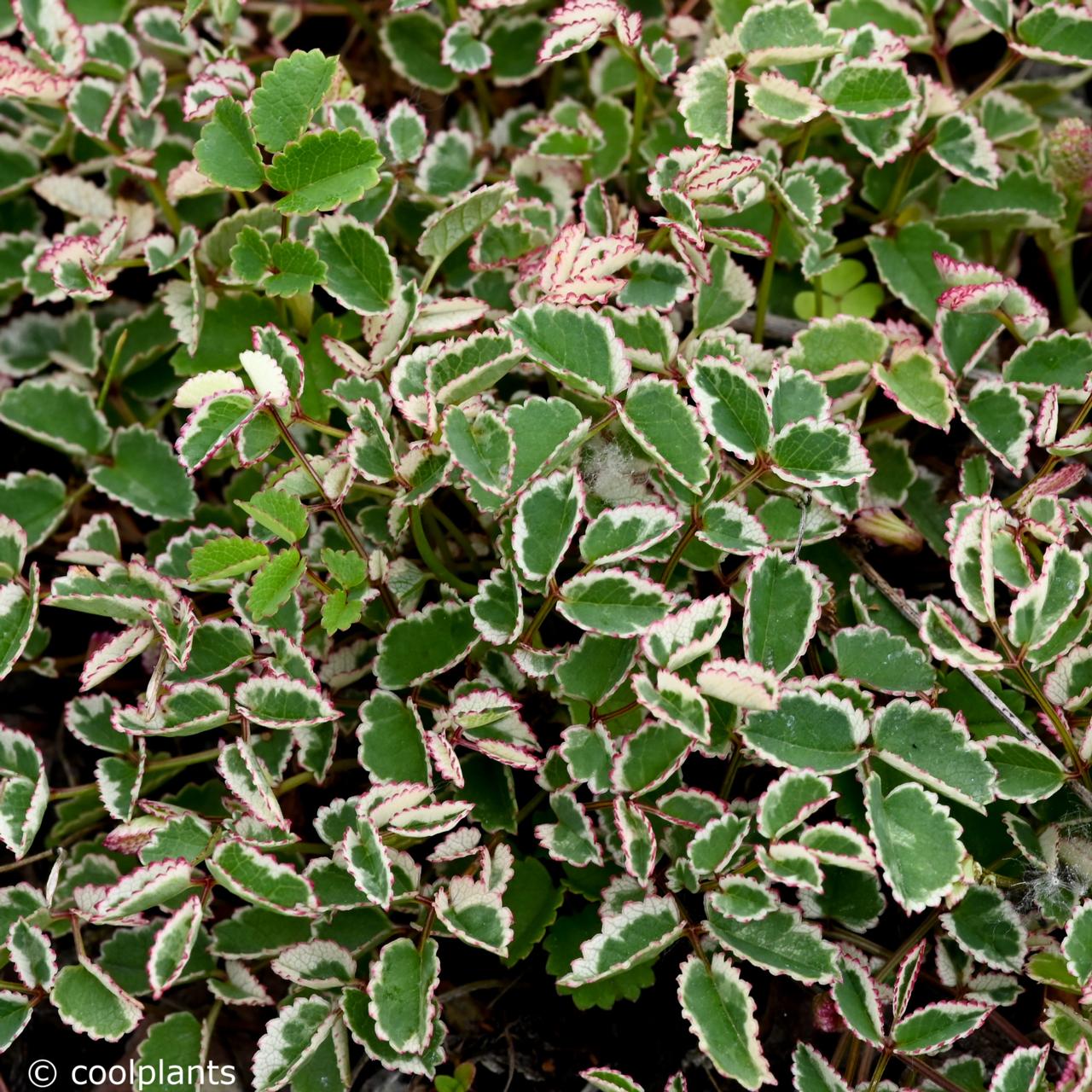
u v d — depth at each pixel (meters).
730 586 1.10
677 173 1.11
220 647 1.09
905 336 1.12
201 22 1.20
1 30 1.18
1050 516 1.09
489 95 1.20
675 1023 1.10
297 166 1.08
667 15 1.19
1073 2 1.12
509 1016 1.11
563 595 1.07
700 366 1.07
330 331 1.13
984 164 1.14
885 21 1.16
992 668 1.07
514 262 1.13
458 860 1.10
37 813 1.07
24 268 1.15
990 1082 1.06
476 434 1.07
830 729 1.07
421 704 1.09
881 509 1.12
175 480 1.14
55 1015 1.12
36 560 1.16
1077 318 1.18
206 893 1.07
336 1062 1.08
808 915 1.09
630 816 1.07
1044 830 1.08
